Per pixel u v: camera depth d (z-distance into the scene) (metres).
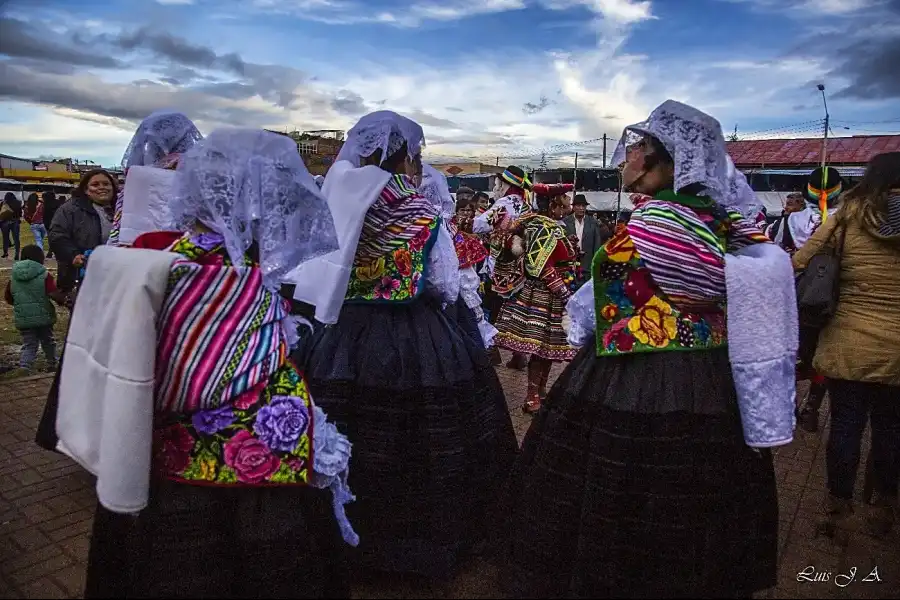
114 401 1.71
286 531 1.95
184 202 1.90
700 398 2.25
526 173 5.51
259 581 1.93
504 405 3.11
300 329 3.11
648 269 2.26
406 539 2.67
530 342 4.81
